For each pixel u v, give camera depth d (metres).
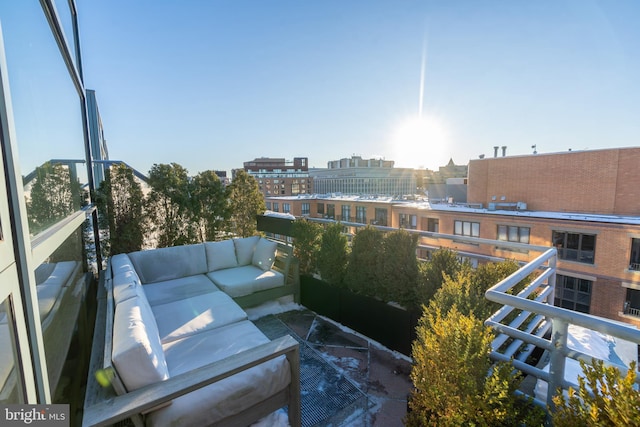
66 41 2.52
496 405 1.25
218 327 2.57
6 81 0.88
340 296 3.50
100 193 3.98
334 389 2.38
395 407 2.19
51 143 1.79
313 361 2.77
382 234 3.16
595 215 10.91
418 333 1.94
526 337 1.29
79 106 3.39
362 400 2.26
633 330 0.93
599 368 0.94
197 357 2.07
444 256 2.62
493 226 11.40
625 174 11.46
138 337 1.43
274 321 3.62
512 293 2.22
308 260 4.04
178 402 1.43
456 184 19.86
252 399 1.63
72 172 2.57
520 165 14.26
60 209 1.93
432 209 14.21
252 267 4.32
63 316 1.80
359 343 3.10
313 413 2.13
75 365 2.08
